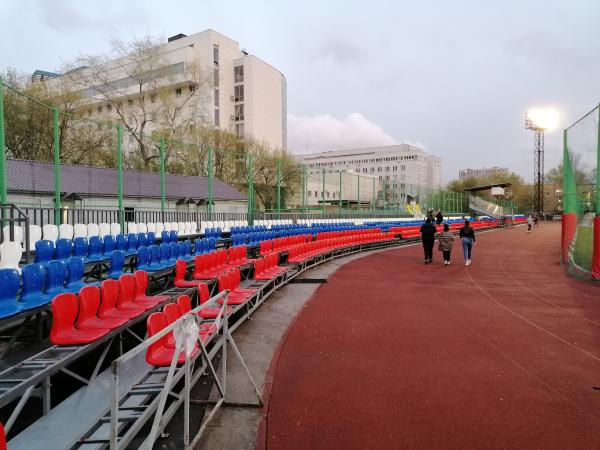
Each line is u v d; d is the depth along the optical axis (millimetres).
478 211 52250
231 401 4293
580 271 12609
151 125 44125
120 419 3309
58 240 8352
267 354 5824
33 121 26953
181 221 16672
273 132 67688
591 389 4637
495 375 5039
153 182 27281
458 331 6922
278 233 17469
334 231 20516
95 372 4688
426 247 15875
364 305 8812
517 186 94438
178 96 52188
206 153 34719
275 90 68125
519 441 3582
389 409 4172
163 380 4121
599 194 11406
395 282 11664
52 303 4422
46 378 4043
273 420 3961
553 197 83625
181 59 55062
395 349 6008
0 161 9375
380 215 36188
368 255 18766
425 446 3514
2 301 5223
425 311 8305
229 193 31203
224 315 4488
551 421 3922
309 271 13516
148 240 11672
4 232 8164
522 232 38219
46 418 3811
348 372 5137
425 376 5012
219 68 60688
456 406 4230
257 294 8094
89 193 21281
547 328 7105
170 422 3918
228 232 17094
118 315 5477
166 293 7508
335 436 3678
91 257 9102
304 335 6680
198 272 8742
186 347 3389
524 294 10055
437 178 139625
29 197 18906
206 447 3514
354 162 139125
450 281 11906
